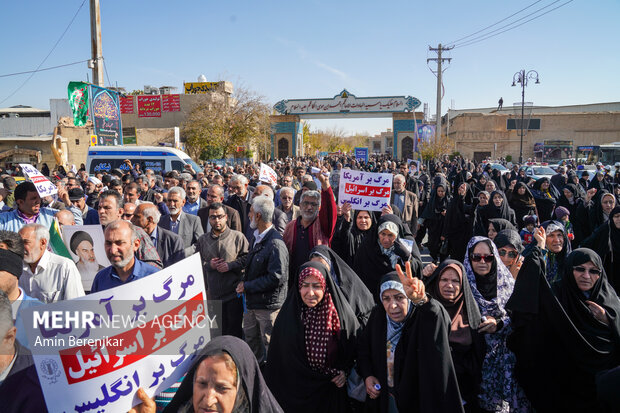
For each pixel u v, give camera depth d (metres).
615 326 3.05
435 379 2.50
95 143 15.35
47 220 4.73
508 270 3.56
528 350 3.06
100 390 2.05
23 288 3.14
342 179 5.50
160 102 34.47
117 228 2.90
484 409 3.07
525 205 8.53
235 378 1.89
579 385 3.05
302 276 2.93
